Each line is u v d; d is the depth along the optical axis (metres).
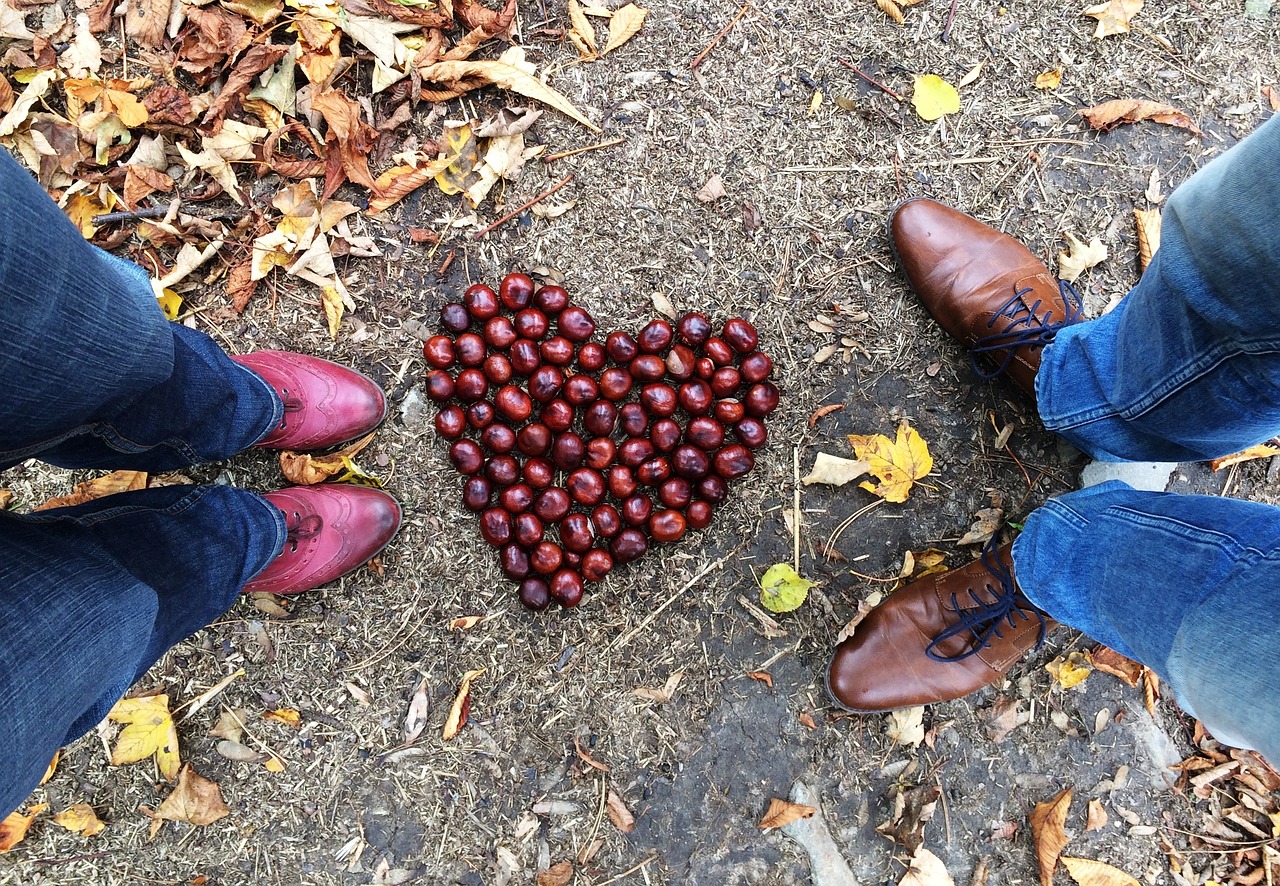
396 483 0.89
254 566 0.72
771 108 0.91
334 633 0.88
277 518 0.75
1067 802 0.88
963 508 0.90
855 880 0.88
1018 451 0.90
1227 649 0.57
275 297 0.88
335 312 0.88
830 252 0.90
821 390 0.90
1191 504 0.65
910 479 0.87
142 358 0.57
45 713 0.53
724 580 0.89
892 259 0.90
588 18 0.90
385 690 0.88
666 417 0.86
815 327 0.90
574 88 0.90
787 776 0.89
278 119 0.86
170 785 0.87
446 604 0.89
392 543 0.88
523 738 0.89
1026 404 0.90
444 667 0.88
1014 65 0.91
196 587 0.67
